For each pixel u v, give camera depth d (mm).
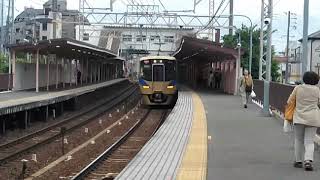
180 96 37438
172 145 13766
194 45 39188
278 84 22312
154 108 35781
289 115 10375
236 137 15281
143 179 9359
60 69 46188
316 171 9977
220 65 49500
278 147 13273
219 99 33906
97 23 48594
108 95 49969
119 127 25203
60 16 71438
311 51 70188
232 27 46531
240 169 10195
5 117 21641
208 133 16312
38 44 33719
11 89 36469
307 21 16156
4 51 54719
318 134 13688
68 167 14516
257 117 21859
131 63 100500
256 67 49906
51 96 28984
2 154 16438
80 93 34438
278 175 9578
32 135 20609
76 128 24031
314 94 9922
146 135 21750
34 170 14055
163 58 34969
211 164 10797
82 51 41750
